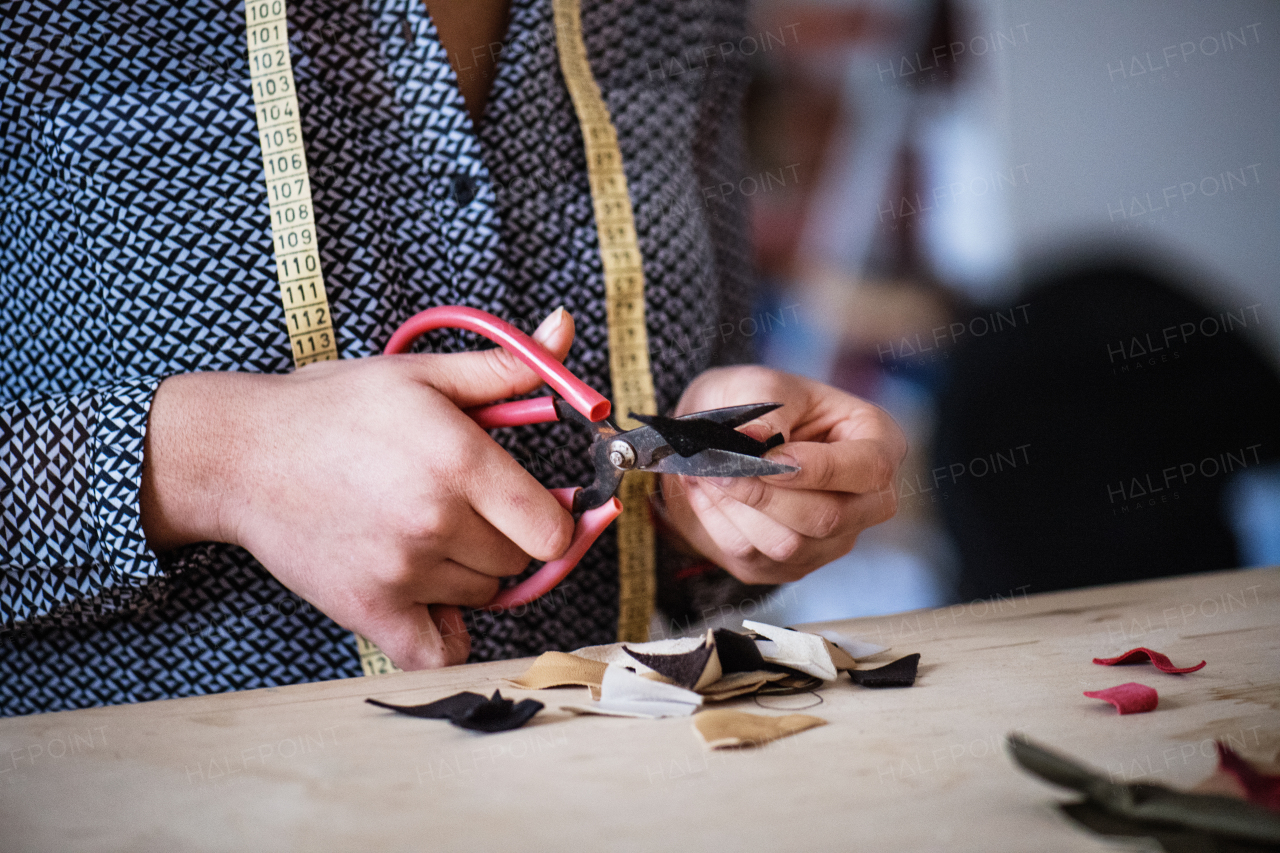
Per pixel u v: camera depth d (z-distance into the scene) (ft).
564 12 2.99
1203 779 1.18
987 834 1.02
